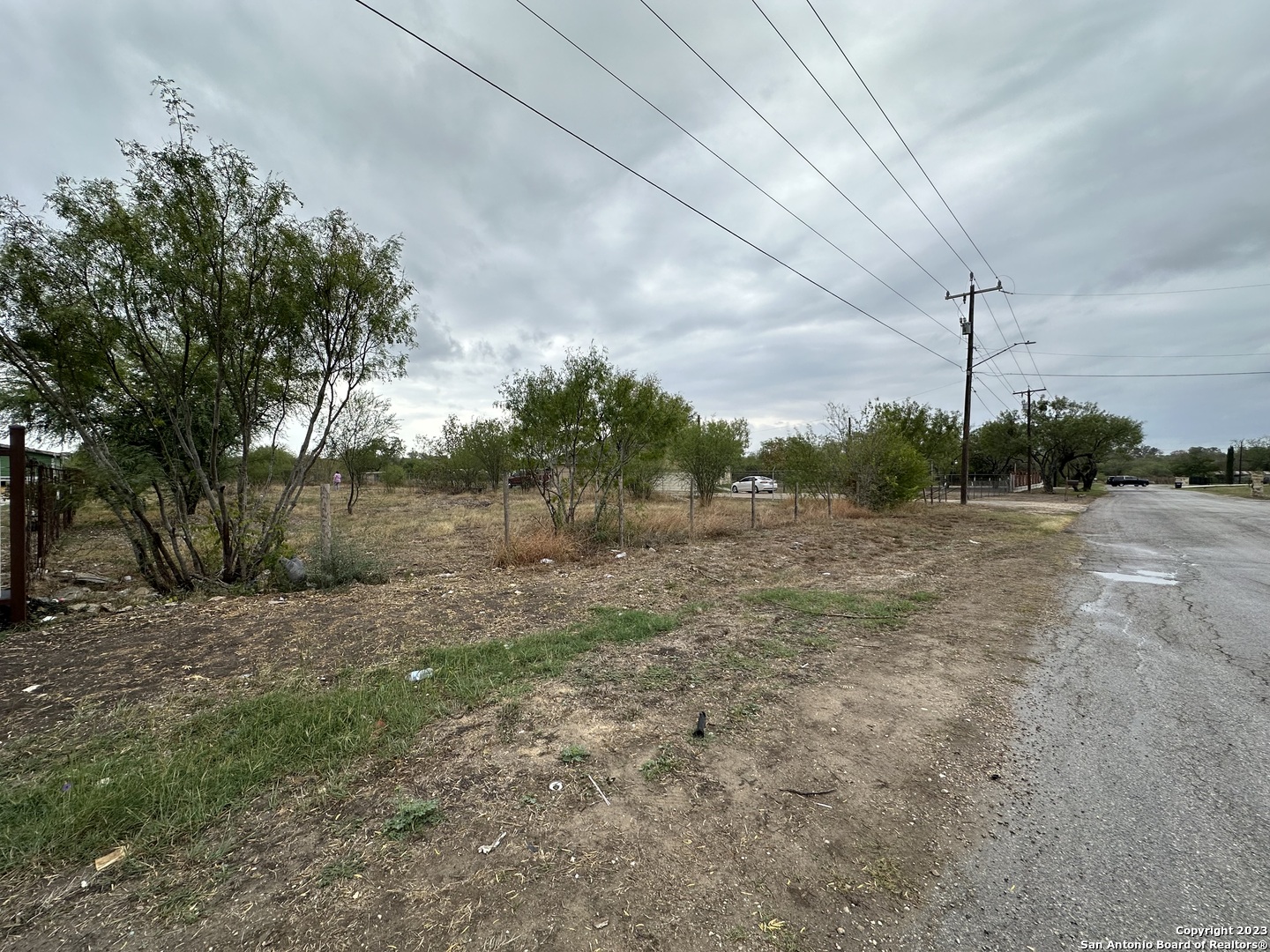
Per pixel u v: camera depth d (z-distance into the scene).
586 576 8.28
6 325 6.41
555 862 2.24
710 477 20.30
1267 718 3.64
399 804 2.63
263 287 7.49
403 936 1.89
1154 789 2.82
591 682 4.15
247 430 7.80
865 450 18.28
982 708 3.78
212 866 2.24
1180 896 2.10
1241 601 6.96
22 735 3.38
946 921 1.97
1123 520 19.02
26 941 1.89
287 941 1.87
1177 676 4.39
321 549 8.16
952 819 2.57
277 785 2.81
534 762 3.02
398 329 8.52
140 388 7.77
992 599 7.06
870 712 3.69
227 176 7.05
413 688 4.00
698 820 2.53
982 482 54.81
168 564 7.50
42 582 8.31
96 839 2.39
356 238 8.00
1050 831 2.48
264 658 4.70
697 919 1.97
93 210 6.59
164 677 4.30
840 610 6.37
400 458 35.53
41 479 8.47
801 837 2.42
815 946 1.86
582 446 11.67
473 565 9.48
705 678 4.26
